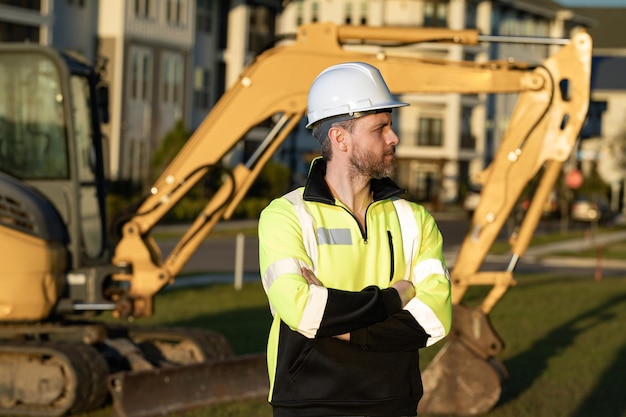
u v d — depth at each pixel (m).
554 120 12.11
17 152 11.79
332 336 4.79
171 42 57.62
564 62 12.02
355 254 4.95
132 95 54.66
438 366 11.79
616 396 12.79
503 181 12.23
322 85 5.03
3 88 11.89
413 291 4.89
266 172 58.34
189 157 12.40
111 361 12.50
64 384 11.06
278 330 4.98
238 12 64.94
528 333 18.55
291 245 4.86
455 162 81.06
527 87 12.05
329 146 5.04
